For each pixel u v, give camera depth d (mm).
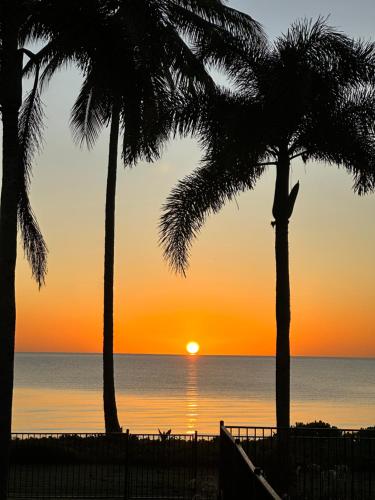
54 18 16547
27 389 88125
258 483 7902
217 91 21953
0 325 16141
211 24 23141
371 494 16891
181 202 22016
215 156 21062
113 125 27828
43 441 22625
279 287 20719
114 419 27219
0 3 16609
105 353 27547
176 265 22203
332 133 20812
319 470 19141
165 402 69250
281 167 21297
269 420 49844
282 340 20406
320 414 56312
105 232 27953
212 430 42219
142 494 16969
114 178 28141
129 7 17406
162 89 17656
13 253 16422
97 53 16672
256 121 20547
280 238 20922
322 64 21000
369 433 21844
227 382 123188
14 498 16750
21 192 19797
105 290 27766
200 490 17547
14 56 16766
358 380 141500
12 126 16703
